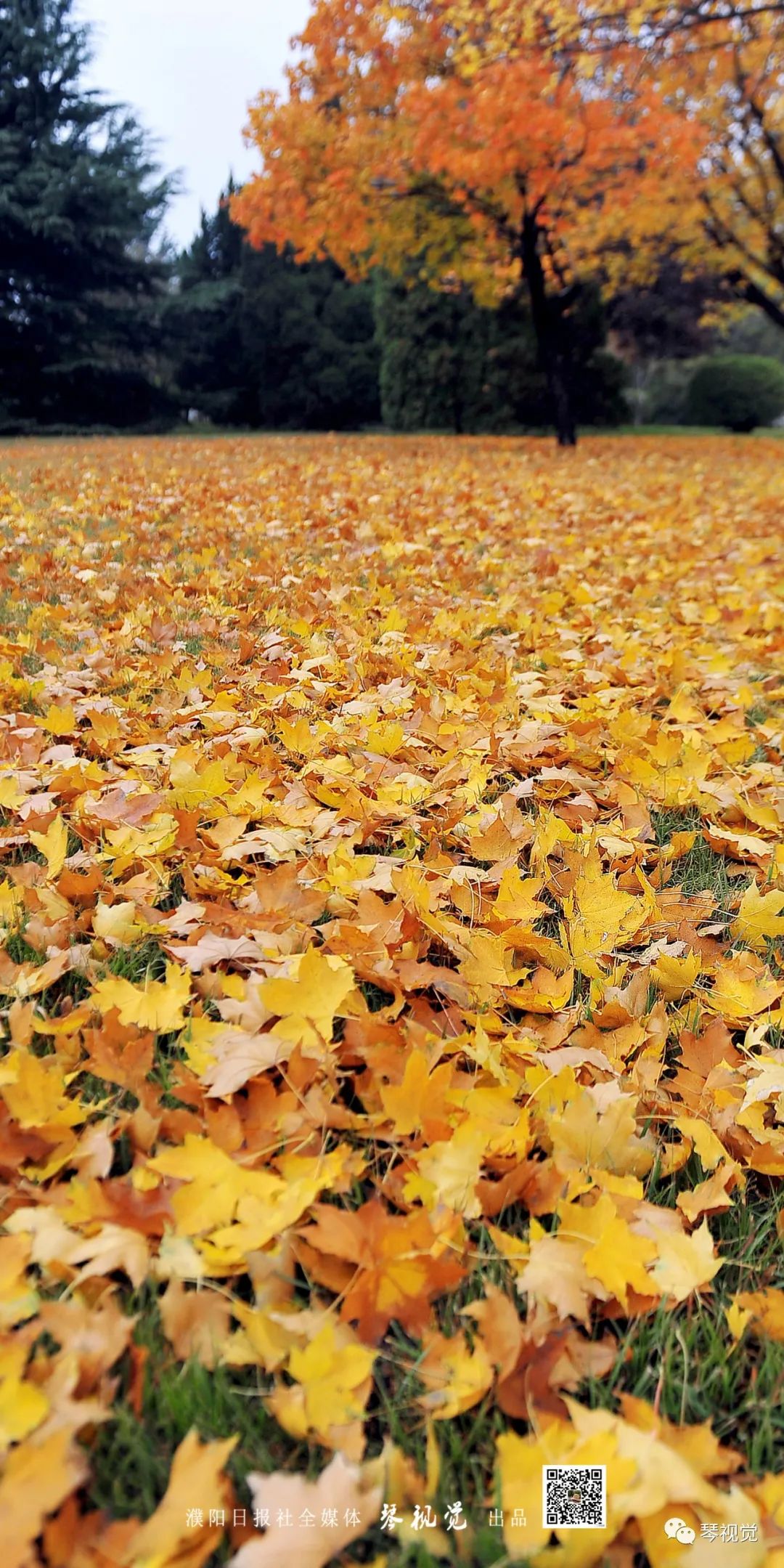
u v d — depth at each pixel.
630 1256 0.87
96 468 6.97
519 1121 1.01
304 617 2.96
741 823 1.88
